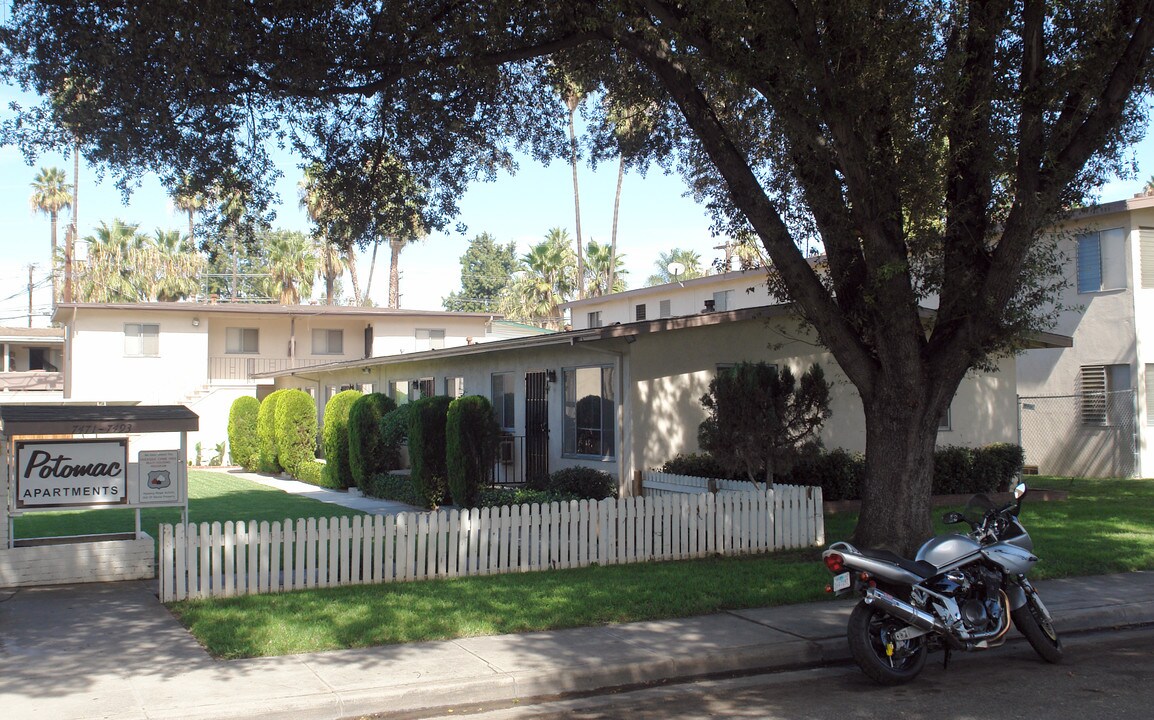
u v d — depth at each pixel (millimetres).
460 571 10898
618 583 10281
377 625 8484
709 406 13414
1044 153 9773
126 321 32500
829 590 7395
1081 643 8578
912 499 10781
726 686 7316
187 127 12516
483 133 14516
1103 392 22422
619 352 16047
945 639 7453
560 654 7660
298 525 10242
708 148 10875
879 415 10945
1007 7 10109
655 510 11891
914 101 9859
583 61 13898
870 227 10117
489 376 20703
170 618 8961
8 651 7777
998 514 8227
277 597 9758
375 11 11977
